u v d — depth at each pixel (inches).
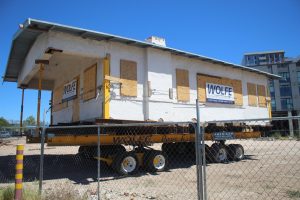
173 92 571.8
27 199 256.1
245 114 737.6
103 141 440.5
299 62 2588.6
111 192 331.9
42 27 428.1
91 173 477.1
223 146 616.7
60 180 417.4
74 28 434.6
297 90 2549.2
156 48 543.5
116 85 489.4
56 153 783.7
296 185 354.9
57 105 669.9
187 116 588.7
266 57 2906.0
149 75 528.7
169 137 522.9
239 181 392.2
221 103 672.4
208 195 312.0
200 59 630.5
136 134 479.8
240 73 744.3
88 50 468.4
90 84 515.5
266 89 825.5
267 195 306.8
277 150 717.3
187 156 634.2
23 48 544.7
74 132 455.2
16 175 257.0
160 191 336.5
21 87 658.2
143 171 485.1
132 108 503.8
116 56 498.6
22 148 261.6
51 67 595.8
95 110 492.4
